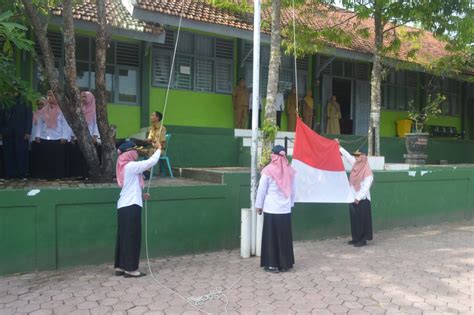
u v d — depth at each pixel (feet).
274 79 25.93
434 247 26.22
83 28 31.91
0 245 19.06
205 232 23.82
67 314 15.44
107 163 24.36
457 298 17.65
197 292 17.78
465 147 56.18
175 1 38.17
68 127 27.73
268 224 20.67
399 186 32.09
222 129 40.22
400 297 17.63
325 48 40.45
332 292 18.04
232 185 24.58
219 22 36.81
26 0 21.99
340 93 51.55
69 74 22.63
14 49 32.91
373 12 34.04
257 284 18.88
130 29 33.17
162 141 29.27
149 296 17.22
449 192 35.53
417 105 57.31
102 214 21.18
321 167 25.72
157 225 22.47
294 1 31.53
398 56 43.98
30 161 27.71
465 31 33.19
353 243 26.58
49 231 19.99
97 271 20.22
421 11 33.01
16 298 16.81
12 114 26.78
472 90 63.21
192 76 41.47
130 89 38.52
